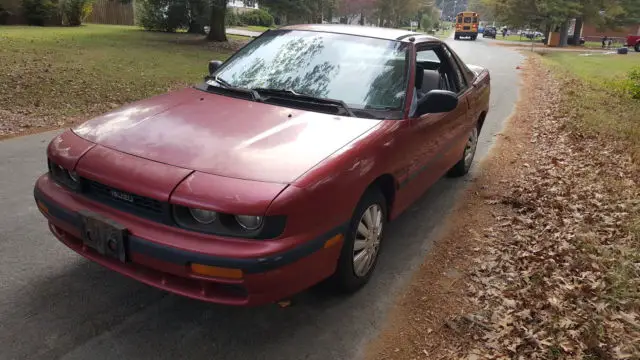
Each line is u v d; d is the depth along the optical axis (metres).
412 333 3.17
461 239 4.54
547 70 18.95
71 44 16.77
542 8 44.88
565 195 5.64
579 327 3.23
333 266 3.07
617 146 7.77
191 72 13.52
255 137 3.08
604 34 59.28
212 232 2.60
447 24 141.25
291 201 2.62
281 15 23.52
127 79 11.54
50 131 7.27
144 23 25.88
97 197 2.92
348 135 3.27
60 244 3.95
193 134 3.08
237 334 3.04
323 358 2.89
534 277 3.82
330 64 4.05
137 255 2.71
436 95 3.80
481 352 3.00
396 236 4.55
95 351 2.81
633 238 4.59
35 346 2.81
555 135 8.52
